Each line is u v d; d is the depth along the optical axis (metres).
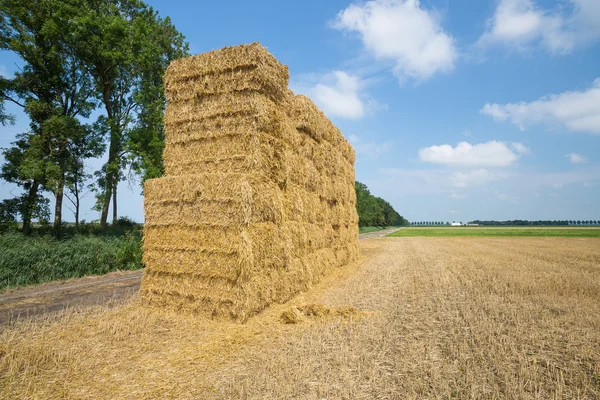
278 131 8.99
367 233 71.31
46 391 4.36
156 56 25.81
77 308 8.54
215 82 8.47
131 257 16.70
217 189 7.72
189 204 8.10
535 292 9.95
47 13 24.11
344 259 16.02
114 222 34.12
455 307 8.20
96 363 5.21
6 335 6.27
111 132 26.48
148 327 7.02
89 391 4.36
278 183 9.12
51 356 5.43
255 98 8.11
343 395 4.03
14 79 23.88
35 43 24.39
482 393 4.08
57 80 25.53
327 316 7.65
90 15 24.11
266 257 8.35
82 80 27.36
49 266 13.28
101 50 24.88
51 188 21.98
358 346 5.60
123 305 8.84
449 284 11.27
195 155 8.69
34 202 23.53
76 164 25.28
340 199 15.14
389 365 4.90
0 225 22.09
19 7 23.06
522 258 19.69
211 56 8.55
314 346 5.68
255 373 4.73
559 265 16.23
